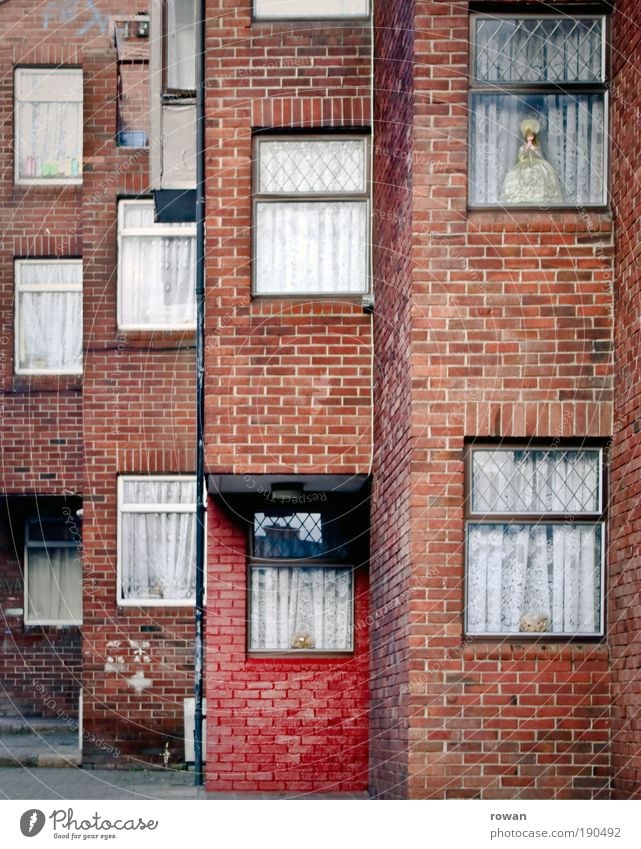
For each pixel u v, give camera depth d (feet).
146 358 47.73
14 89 50.49
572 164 28.19
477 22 28.37
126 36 49.83
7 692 50.57
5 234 50.16
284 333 32.99
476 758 26.94
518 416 27.40
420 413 27.40
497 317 27.53
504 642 27.35
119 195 48.73
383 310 31.68
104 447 47.16
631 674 26.00
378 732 32.22
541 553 27.71
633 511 26.12
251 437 32.78
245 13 33.81
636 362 26.08
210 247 33.17
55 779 41.19
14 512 51.13
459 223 27.66
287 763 35.12
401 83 29.55
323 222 33.32
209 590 35.70
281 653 35.76
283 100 33.50
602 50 28.43
